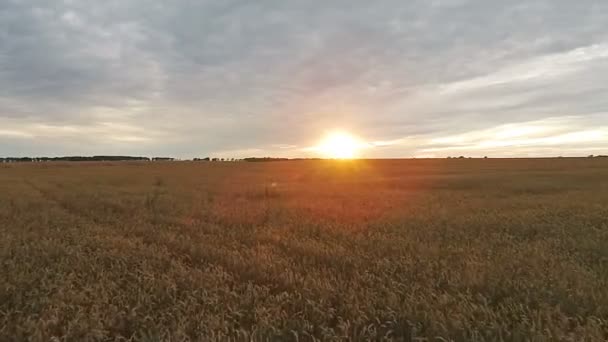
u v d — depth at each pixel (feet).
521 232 32.99
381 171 174.81
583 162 227.61
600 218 38.19
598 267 21.80
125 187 94.12
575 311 15.97
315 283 18.84
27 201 60.49
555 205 48.93
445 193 72.02
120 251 26.96
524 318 14.47
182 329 14.46
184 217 43.19
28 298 18.02
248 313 16.17
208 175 158.10
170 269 21.86
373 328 14.82
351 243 28.94
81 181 120.06
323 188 86.58
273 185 98.32
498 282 18.99
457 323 14.32
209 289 18.60
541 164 211.00
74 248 27.43
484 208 48.08
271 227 35.73
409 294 17.84
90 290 18.40
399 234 32.48
